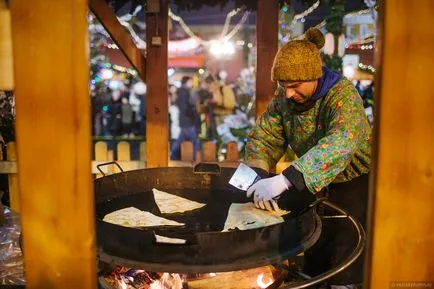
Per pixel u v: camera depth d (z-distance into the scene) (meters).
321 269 2.52
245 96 9.64
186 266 1.49
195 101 8.38
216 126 9.34
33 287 1.24
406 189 1.18
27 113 1.14
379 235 1.20
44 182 1.18
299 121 2.23
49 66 1.12
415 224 1.19
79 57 1.11
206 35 12.88
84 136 1.15
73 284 1.23
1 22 1.13
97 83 10.20
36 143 1.15
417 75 1.12
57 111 1.14
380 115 1.14
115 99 10.31
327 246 2.47
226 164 4.15
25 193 1.18
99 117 10.30
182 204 2.08
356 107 1.98
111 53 6.18
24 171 1.17
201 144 8.63
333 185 2.39
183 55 12.57
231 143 4.75
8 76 1.15
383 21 1.11
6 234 2.65
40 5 1.09
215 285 1.98
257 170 2.18
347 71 6.19
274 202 1.89
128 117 10.30
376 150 1.17
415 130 1.15
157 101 4.09
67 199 1.18
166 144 4.16
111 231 1.56
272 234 1.57
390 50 1.11
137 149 9.02
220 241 1.49
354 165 2.24
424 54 1.11
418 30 1.10
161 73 4.04
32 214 1.19
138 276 2.02
